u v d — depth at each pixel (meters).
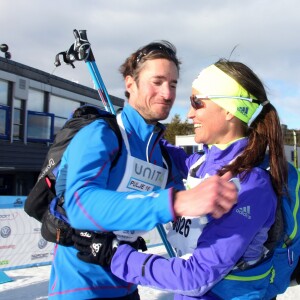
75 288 1.70
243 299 1.46
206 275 1.37
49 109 15.31
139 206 1.23
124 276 1.48
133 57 1.84
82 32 2.15
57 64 2.18
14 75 13.56
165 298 4.78
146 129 1.81
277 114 1.60
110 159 1.57
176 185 2.05
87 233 1.63
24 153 14.10
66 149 1.63
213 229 1.40
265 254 1.50
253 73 1.62
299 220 1.60
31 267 6.78
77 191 1.36
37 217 1.82
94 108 1.78
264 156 1.55
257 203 1.41
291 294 4.63
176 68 1.83
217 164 1.59
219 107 1.58
